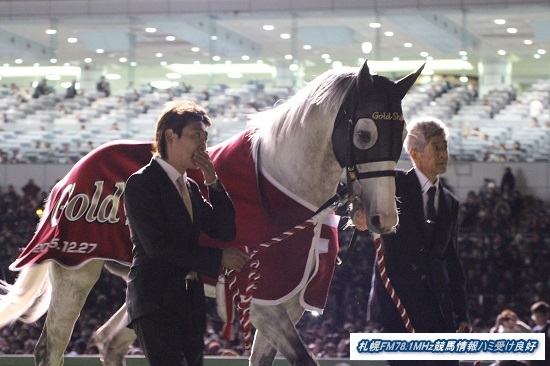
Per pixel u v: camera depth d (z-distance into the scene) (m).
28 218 26.80
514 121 27.67
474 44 27.83
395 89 6.75
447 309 7.48
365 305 21.67
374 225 6.54
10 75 30.16
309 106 7.02
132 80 29.48
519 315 22.41
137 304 5.64
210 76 28.78
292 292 6.92
